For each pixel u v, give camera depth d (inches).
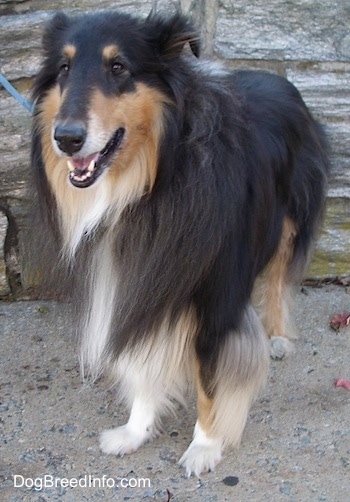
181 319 57.3
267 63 77.9
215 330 58.0
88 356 60.1
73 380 70.1
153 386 61.0
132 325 57.1
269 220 62.1
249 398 61.0
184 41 53.9
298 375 70.7
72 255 57.9
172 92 53.8
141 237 55.7
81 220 56.7
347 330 75.9
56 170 56.5
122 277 56.8
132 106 53.7
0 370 71.2
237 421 60.9
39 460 62.3
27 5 74.9
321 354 73.1
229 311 58.1
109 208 55.8
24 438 64.3
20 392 68.8
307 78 77.9
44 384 69.7
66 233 57.8
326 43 77.4
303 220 69.6
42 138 56.4
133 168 55.0
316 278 82.4
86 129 51.9
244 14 76.5
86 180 53.5
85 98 52.4
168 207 54.8
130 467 61.9
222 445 62.4
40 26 74.3
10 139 75.7
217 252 55.8
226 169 55.4
